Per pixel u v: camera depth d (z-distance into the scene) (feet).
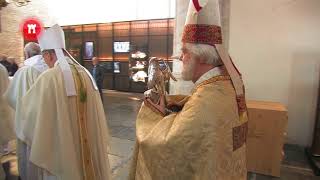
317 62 12.88
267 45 13.46
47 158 6.23
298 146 13.52
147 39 30.50
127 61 32.24
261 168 10.57
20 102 6.73
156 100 3.96
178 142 3.06
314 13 12.68
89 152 6.87
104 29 32.83
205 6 3.20
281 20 13.12
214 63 3.29
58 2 33.12
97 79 23.00
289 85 13.38
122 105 24.52
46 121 6.18
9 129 9.96
